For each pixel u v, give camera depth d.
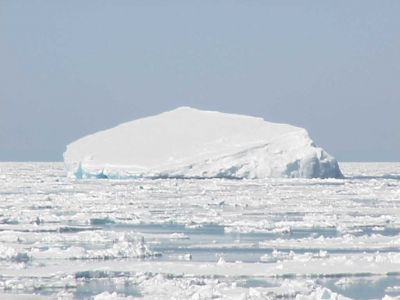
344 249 119.06
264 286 90.38
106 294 83.88
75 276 95.06
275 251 114.56
